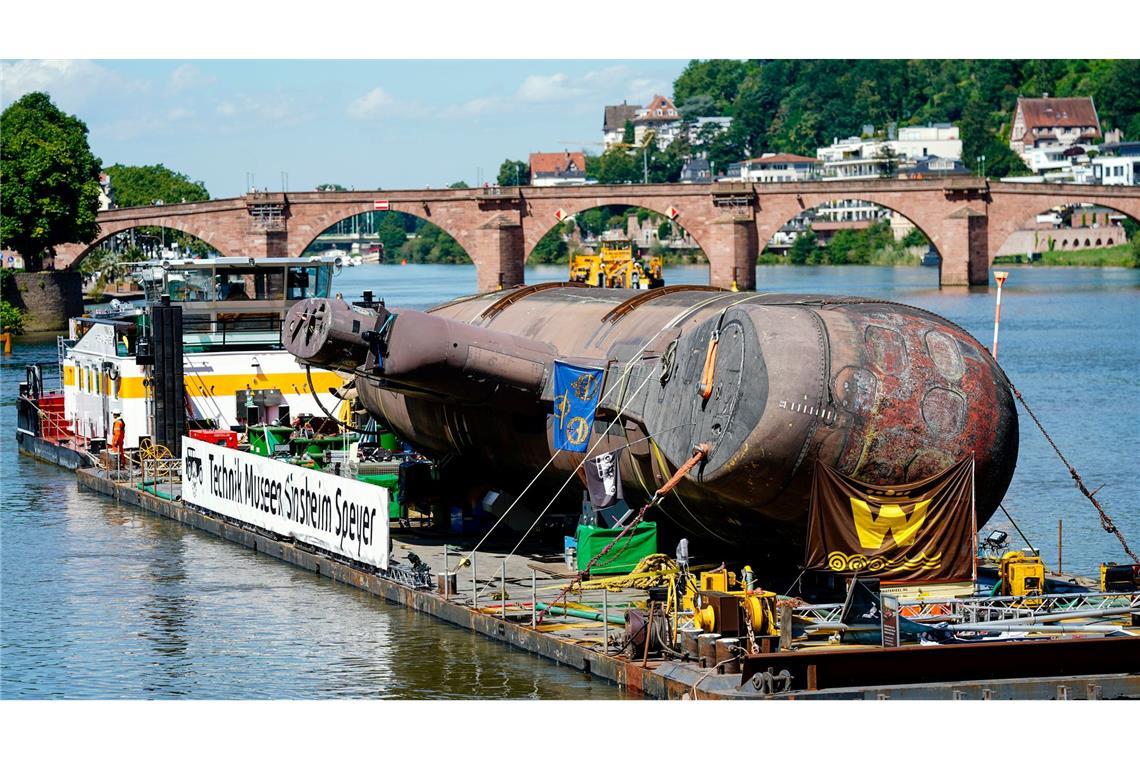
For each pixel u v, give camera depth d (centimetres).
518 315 4703
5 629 4069
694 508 3694
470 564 4250
